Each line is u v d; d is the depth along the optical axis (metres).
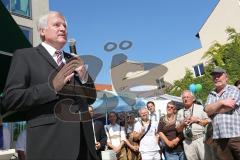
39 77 1.65
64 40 1.78
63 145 1.54
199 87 8.95
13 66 1.67
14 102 1.55
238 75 20.56
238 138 4.38
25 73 1.64
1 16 2.93
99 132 5.40
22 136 4.50
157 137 6.67
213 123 4.59
